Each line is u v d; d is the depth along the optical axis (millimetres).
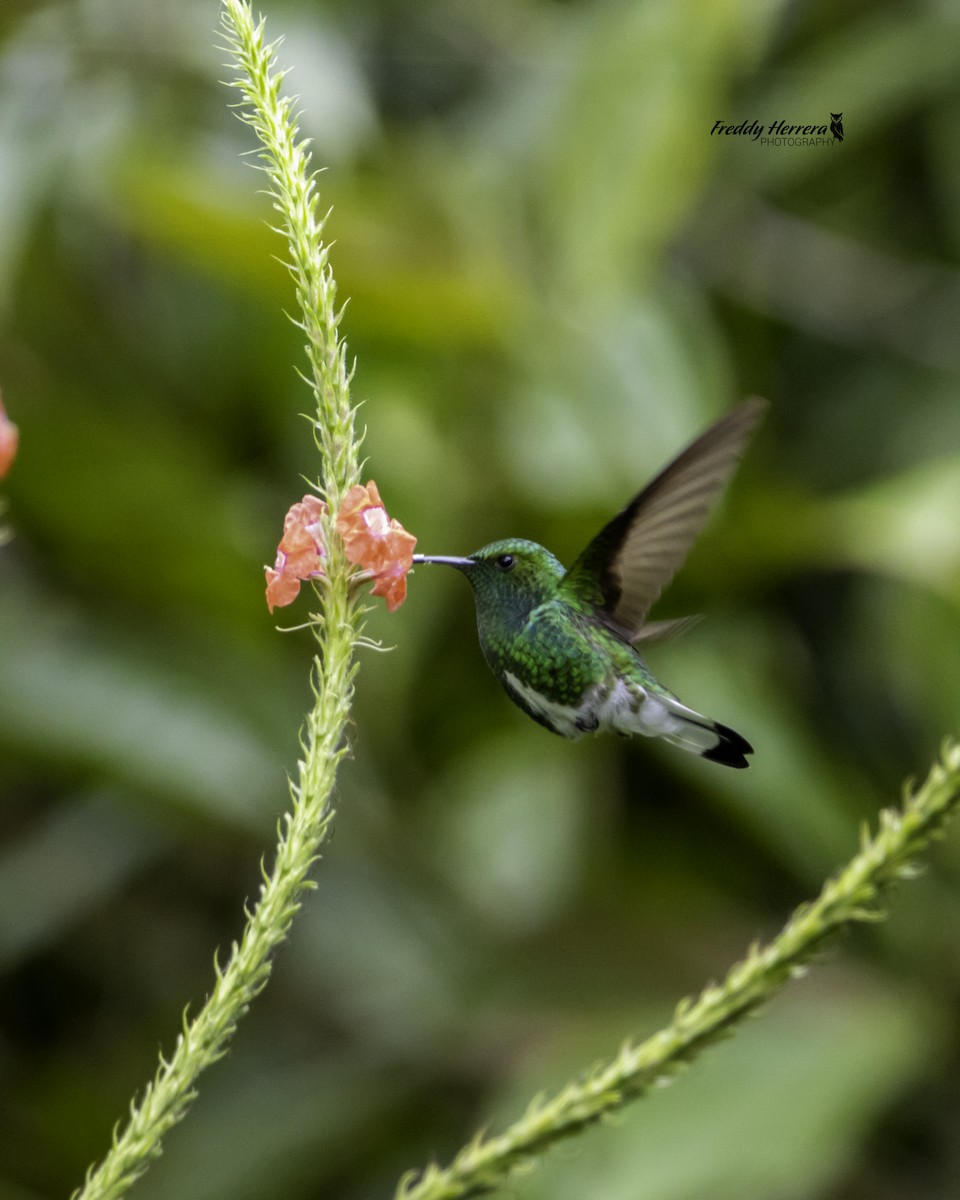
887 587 11164
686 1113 8375
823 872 10086
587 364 10156
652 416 10133
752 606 10922
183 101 10297
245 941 4270
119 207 9258
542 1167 7980
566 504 9773
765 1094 8523
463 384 10086
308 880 4320
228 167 10180
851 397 12570
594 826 11031
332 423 4379
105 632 10102
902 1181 10297
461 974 10258
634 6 10234
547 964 9992
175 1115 4176
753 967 4504
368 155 10195
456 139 10883
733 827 10977
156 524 9773
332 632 4383
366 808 10414
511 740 10703
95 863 10891
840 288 12422
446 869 10594
